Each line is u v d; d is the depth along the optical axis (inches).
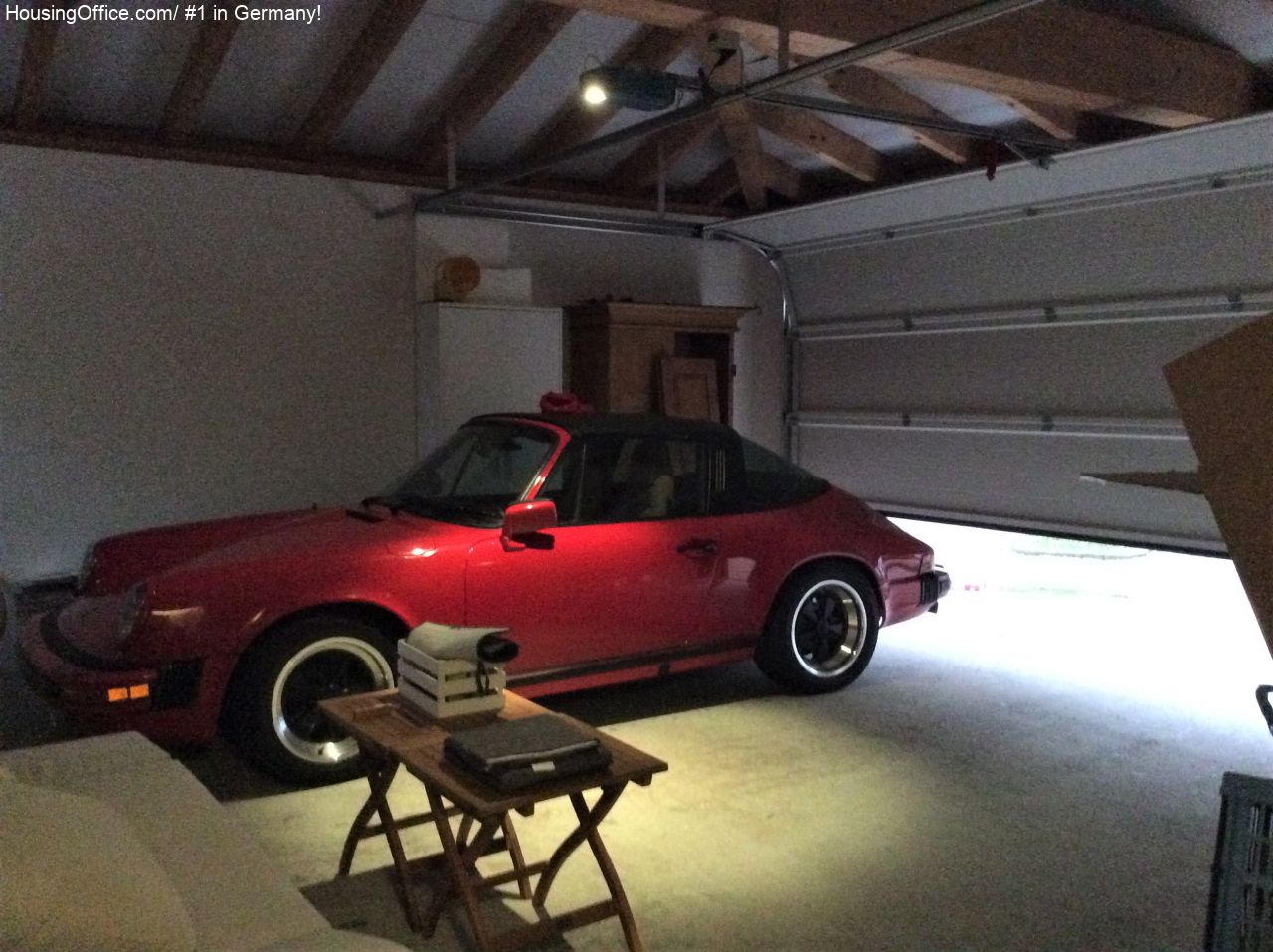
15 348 221.6
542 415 182.4
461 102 244.2
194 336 241.0
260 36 214.1
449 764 99.7
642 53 235.5
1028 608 279.9
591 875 122.4
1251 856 80.1
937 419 291.6
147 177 233.1
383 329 265.0
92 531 232.4
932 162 284.7
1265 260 215.3
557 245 290.8
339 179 256.5
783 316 340.5
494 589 155.1
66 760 109.7
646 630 171.2
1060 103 207.2
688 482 181.3
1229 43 212.4
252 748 141.3
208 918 78.9
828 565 193.9
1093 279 249.8
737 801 144.8
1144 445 243.8
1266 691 86.1
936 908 116.2
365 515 167.9
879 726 177.9
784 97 185.5
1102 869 126.3
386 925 110.5
